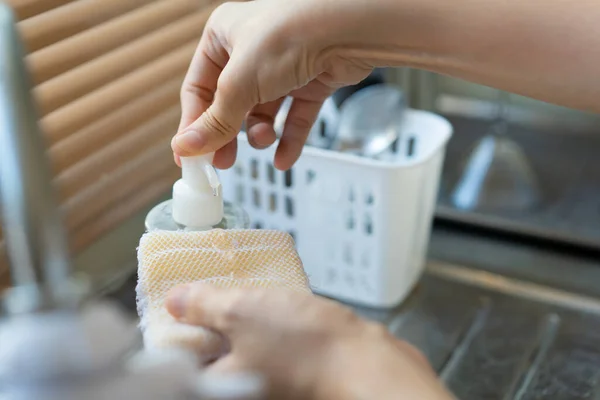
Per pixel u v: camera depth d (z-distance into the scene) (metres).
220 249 0.57
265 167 0.83
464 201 1.01
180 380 0.39
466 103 1.19
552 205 1.00
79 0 0.81
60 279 0.39
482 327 0.85
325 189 0.82
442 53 0.62
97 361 0.36
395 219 0.81
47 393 0.36
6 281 0.75
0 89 0.39
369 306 0.86
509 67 0.62
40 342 0.36
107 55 0.85
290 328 0.49
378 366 0.47
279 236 0.58
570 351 0.82
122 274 0.85
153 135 0.92
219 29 0.64
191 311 0.51
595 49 0.60
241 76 0.61
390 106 0.91
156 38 0.91
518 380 0.78
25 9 0.75
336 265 0.85
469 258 0.94
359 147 0.91
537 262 0.94
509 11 0.60
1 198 0.39
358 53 0.63
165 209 0.62
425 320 0.86
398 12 0.61
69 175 0.83
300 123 0.70
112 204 0.88
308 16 0.60
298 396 0.48
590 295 0.89
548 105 1.15
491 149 1.03
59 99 0.79
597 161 1.09
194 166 0.59
